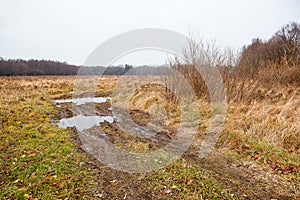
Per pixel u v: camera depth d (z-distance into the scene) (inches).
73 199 97.0
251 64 336.2
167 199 99.1
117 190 105.7
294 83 303.7
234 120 207.0
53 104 348.8
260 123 189.2
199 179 116.9
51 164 127.6
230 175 122.5
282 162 134.0
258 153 148.2
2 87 532.1
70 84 648.4
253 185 112.3
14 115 247.8
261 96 276.7
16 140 167.3
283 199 100.9
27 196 97.1
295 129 168.7
